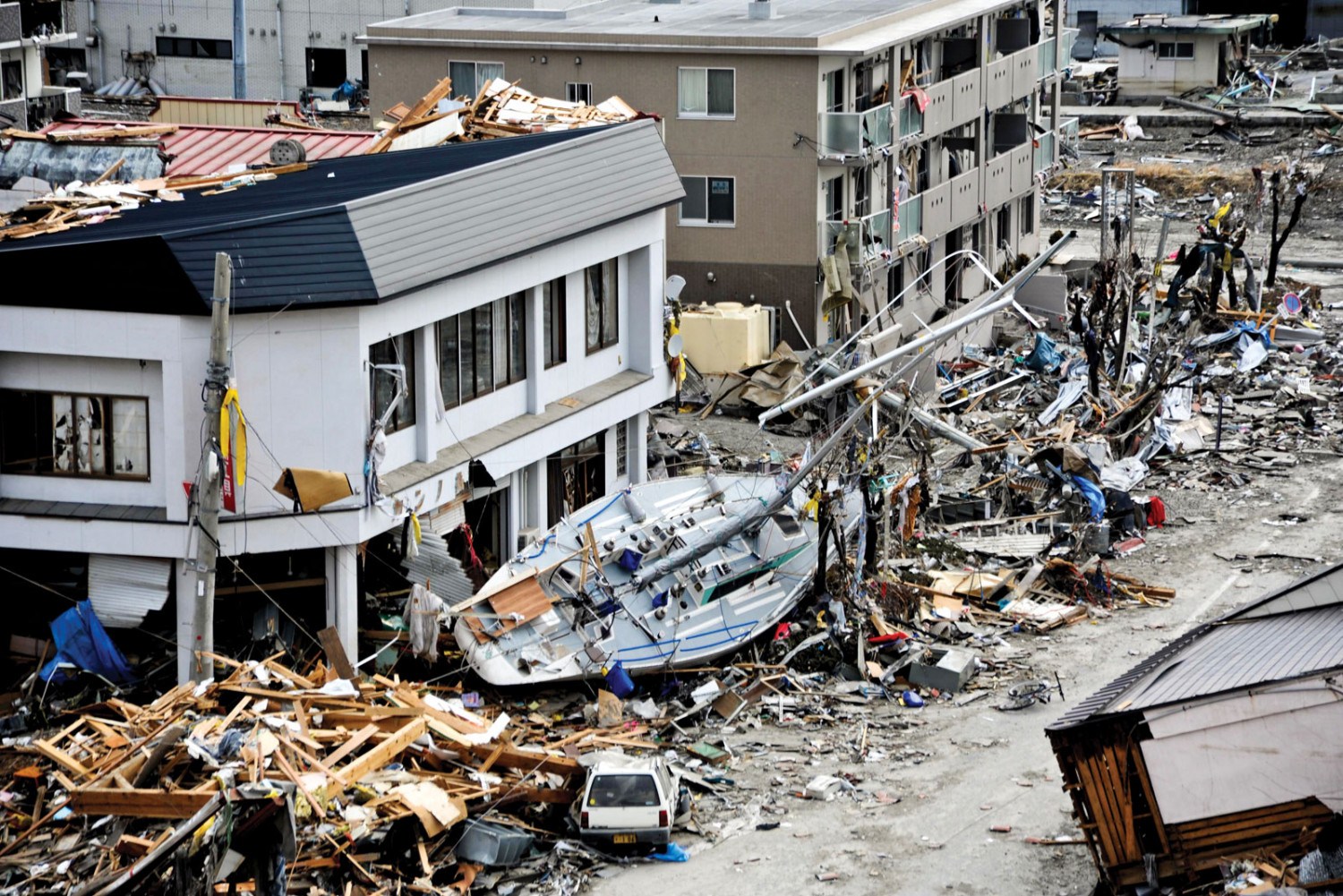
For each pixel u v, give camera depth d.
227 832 21.28
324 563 31.52
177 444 29.83
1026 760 29.44
